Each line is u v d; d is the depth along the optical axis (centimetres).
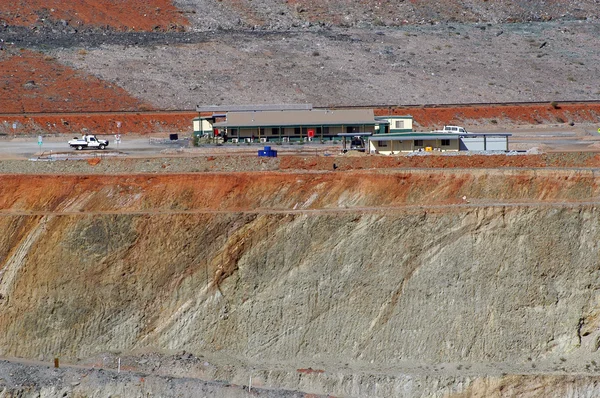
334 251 12925
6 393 11931
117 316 12975
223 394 11794
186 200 14200
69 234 13250
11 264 13312
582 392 11731
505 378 11900
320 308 12769
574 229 12788
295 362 12569
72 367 12531
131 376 12119
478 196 14012
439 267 12775
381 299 12738
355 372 12175
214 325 12825
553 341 12531
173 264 13088
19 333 12975
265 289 12900
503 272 12738
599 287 12619
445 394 11906
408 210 13138
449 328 12600
